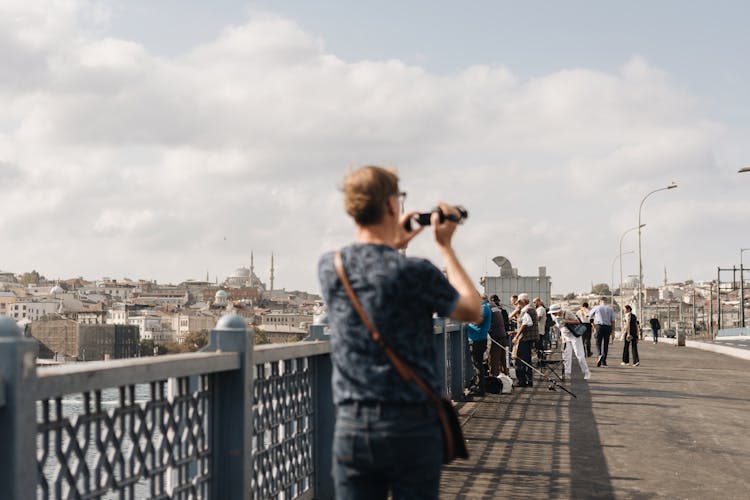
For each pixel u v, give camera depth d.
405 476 2.68
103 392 3.09
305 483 5.68
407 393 2.67
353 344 2.72
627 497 6.64
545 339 21.97
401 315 2.70
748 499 6.66
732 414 12.41
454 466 7.80
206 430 4.06
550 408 12.64
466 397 14.17
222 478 4.15
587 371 18.95
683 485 7.15
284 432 5.19
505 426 10.55
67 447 2.79
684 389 16.66
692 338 96.06
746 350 31.53
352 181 2.88
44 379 2.60
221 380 4.19
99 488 2.97
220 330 4.18
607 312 24.91
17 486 2.45
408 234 3.03
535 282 36.69
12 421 2.45
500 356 15.12
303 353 5.27
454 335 13.79
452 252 2.99
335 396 2.77
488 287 36.91
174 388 3.67
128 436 3.17
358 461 2.70
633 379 19.30
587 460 8.22
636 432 10.27
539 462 8.05
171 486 3.59
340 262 2.79
